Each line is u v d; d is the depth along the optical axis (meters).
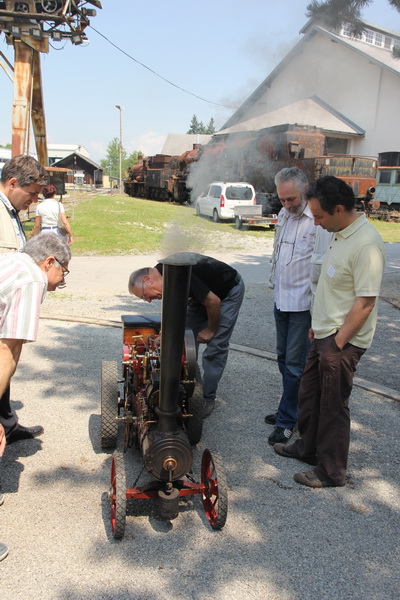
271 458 3.42
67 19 13.35
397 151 20.97
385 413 4.09
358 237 2.75
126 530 2.64
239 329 6.33
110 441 3.33
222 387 4.52
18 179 2.87
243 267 10.87
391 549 2.56
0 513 2.74
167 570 2.37
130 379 3.29
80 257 11.29
